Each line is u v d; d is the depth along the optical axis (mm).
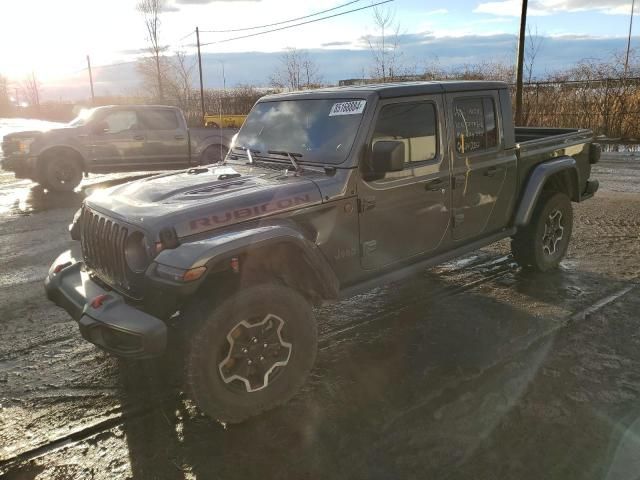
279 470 2773
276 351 3240
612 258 6105
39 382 3707
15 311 4957
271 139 4289
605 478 2633
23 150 11094
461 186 4465
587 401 3307
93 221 3531
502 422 3115
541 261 5504
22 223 8516
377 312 4805
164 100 33125
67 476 2777
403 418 3189
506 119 4863
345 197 3645
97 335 3105
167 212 3104
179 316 3145
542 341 4121
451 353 3984
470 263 6051
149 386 3631
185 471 2789
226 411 3090
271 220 3316
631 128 18281
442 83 4301
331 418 3217
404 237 4117
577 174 5785
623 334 4211
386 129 3863
